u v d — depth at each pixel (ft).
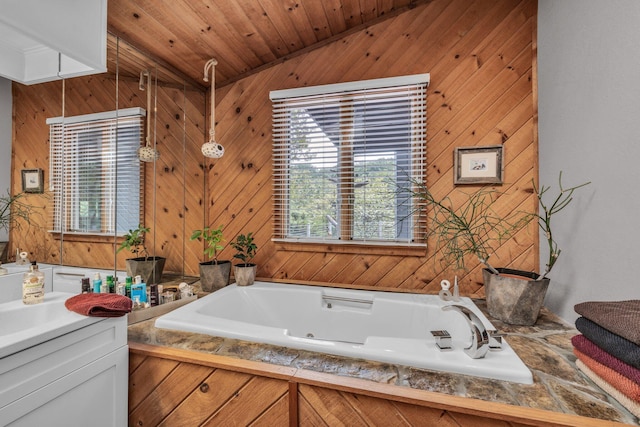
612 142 3.87
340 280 6.94
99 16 4.48
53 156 4.60
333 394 3.22
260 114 7.45
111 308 3.72
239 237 6.85
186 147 7.32
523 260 5.94
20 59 4.19
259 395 3.47
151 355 3.89
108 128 5.45
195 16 5.50
